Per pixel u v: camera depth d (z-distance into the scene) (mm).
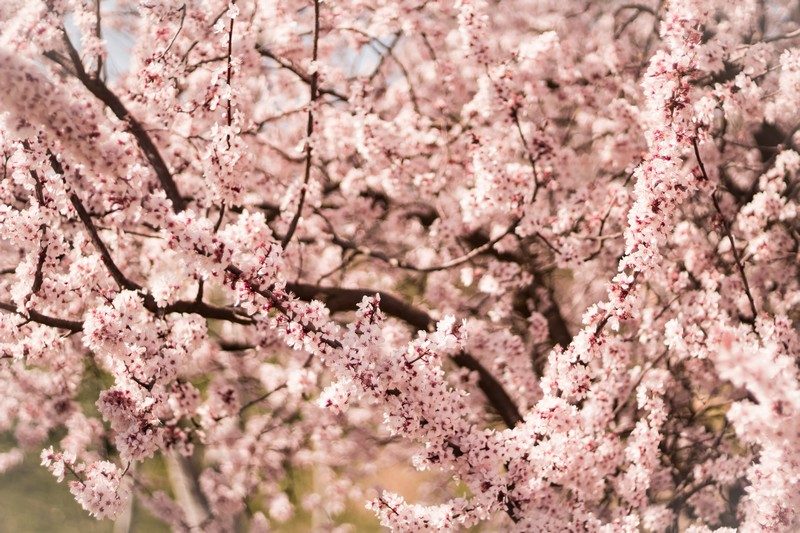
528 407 9164
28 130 3484
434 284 9812
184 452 6156
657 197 4141
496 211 8234
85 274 4727
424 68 9609
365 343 3873
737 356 2906
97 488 4457
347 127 8633
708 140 4230
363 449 10812
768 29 9297
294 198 7320
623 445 7301
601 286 9992
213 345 9555
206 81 7184
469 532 8961
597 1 10023
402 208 9797
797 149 8062
